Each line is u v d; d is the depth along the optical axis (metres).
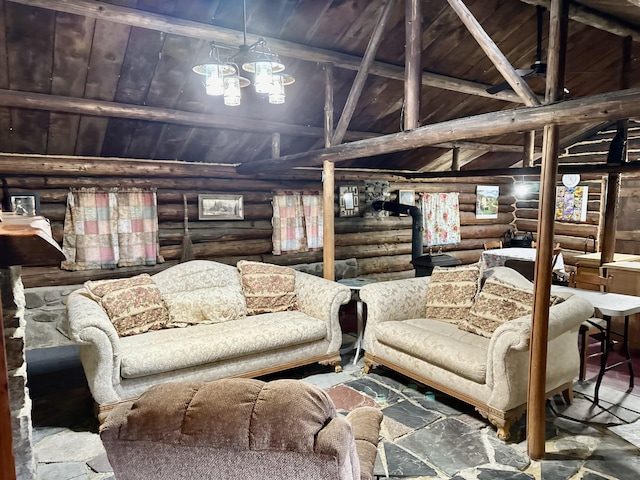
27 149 4.24
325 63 4.04
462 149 6.90
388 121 5.38
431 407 3.12
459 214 7.70
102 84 3.72
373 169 6.86
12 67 3.35
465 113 5.75
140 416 1.05
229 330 3.39
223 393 1.07
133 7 3.15
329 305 3.67
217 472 1.03
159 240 5.04
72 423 2.89
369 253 6.71
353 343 4.53
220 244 5.40
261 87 2.70
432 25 4.07
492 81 5.12
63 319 4.43
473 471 2.37
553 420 2.91
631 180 6.45
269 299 3.94
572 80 5.58
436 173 6.48
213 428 1.00
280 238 5.76
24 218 1.55
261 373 3.38
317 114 4.89
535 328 2.46
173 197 5.09
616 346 4.34
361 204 6.63
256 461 1.00
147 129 4.39
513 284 3.37
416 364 3.26
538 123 2.35
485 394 2.77
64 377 3.65
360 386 3.48
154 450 1.04
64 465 2.42
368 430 1.74
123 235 4.73
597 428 2.81
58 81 3.57
